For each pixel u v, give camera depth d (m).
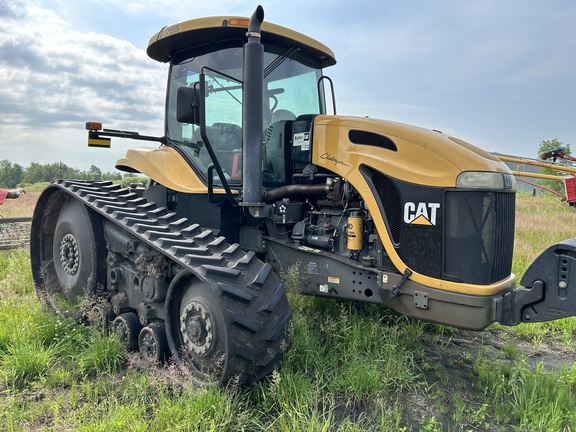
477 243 2.98
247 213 3.85
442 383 3.38
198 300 3.03
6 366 3.32
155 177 4.16
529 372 3.35
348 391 3.11
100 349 3.45
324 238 3.65
